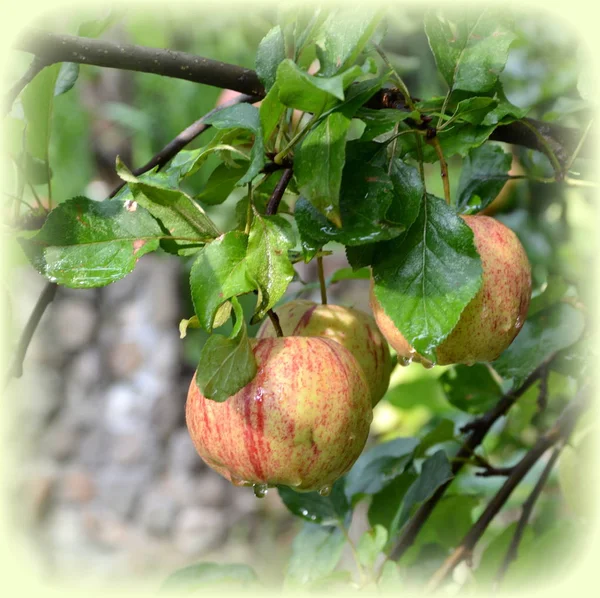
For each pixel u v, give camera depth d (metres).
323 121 0.73
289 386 0.74
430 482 0.87
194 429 0.76
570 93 1.08
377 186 0.74
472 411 1.01
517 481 0.93
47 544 2.13
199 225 0.75
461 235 0.75
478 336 0.77
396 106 0.81
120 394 2.25
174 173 0.77
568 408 0.94
